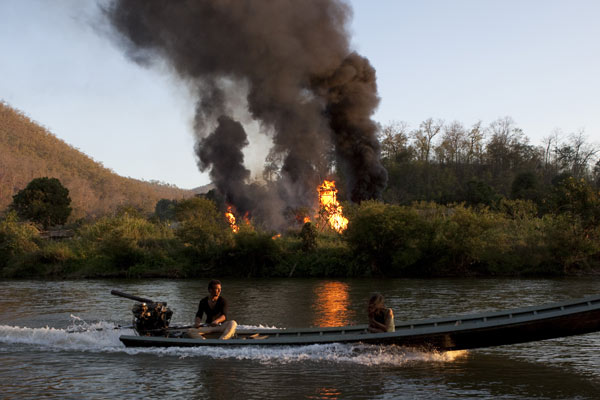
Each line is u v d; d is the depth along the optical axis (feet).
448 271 104.78
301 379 23.49
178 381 23.30
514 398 20.83
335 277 106.22
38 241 132.26
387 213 106.11
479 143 284.20
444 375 24.30
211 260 114.21
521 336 25.55
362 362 26.45
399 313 48.49
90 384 23.02
